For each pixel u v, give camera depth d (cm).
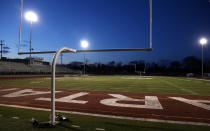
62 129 276
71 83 1377
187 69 5178
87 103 526
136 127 294
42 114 381
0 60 3141
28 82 1487
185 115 388
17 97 638
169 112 416
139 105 497
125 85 1197
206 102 548
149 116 377
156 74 4456
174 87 1059
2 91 825
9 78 2042
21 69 3164
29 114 379
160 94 731
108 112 412
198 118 364
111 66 6072
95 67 6062
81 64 5922
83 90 878
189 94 738
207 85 1218
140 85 1200
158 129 285
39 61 4216
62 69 4559
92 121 327
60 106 481
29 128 278
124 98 619
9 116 358
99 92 792
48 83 1365
